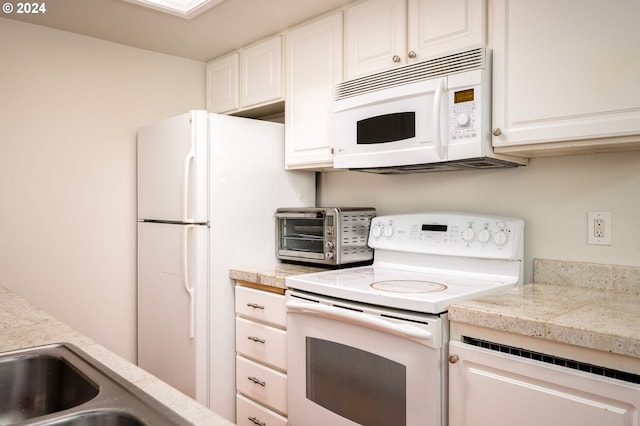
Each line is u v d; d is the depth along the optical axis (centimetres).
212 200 231
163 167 251
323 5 219
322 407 178
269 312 214
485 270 190
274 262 256
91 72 266
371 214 238
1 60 239
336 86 216
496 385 130
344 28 219
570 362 120
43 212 252
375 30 204
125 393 81
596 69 142
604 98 140
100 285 270
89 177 267
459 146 169
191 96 305
